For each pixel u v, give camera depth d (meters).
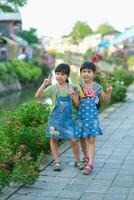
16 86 38.78
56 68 7.55
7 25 59.31
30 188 6.66
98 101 7.73
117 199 6.19
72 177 7.20
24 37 75.44
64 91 7.57
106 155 8.55
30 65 45.91
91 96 7.59
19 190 6.57
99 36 69.94
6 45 48.91
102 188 6.65
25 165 6.77
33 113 9.46
